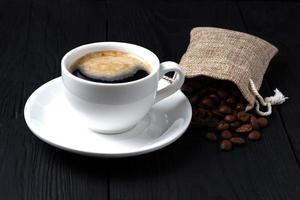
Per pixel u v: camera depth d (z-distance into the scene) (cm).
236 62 67
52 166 57
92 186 55
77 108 58
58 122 60
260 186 56
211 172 57
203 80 68
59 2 90
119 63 60
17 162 57
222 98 65
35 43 79
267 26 86
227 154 59
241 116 63
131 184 55
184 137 61
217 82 67
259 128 63
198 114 63
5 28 82
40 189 54
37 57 75
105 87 55
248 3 93
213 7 91
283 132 63
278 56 78
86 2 91
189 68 67
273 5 93
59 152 59
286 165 58
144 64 60
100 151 54
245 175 57
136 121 60
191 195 54
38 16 86
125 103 56
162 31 84
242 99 66
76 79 56
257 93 65
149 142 59
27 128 62
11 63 74
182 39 82
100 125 58
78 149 54
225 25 86
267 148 60
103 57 61
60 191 54
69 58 59
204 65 66
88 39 81
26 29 82
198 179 56
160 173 57
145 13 89
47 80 71
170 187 55
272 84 71
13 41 79
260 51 71
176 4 92
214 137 61
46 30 82
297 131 63
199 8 91
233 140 60
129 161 58
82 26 84
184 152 59
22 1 90
